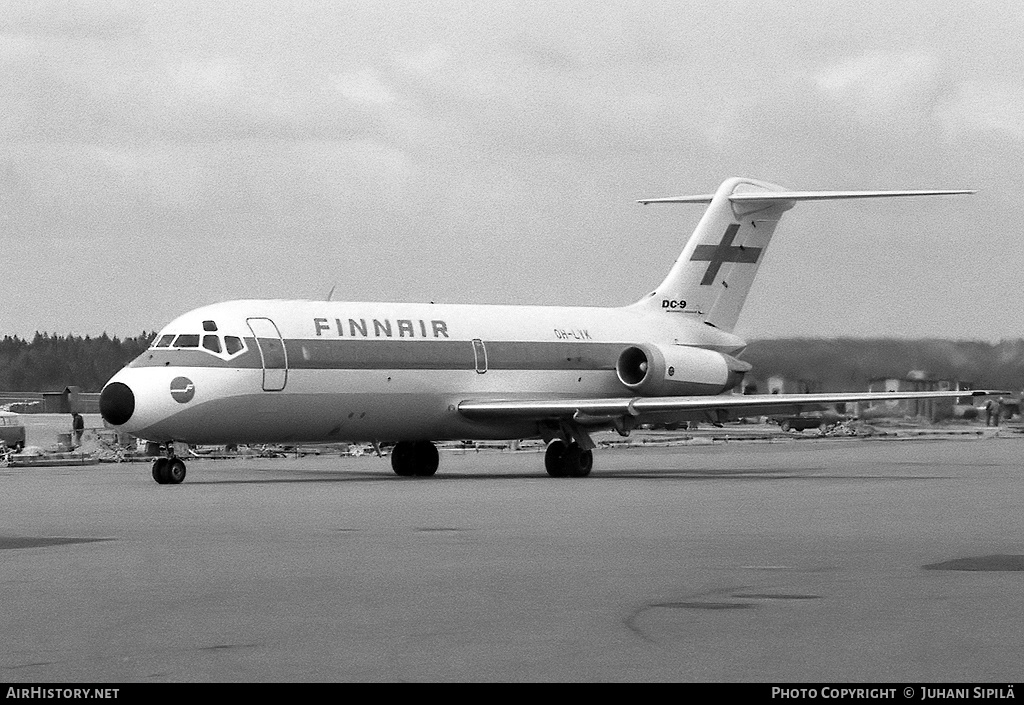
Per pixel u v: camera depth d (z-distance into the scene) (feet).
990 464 354.13
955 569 128.06
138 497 232.53
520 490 250.57
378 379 305.53
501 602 108.37
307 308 302.66
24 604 108.17
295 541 154.40
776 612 103.45
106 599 110.52
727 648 90.12
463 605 106.93
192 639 93.56
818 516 187.42
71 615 103.04
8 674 83.10
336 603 108.06
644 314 360.69
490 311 333.62
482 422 319.88
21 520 184.24
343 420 303.07
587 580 120.78
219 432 286.87
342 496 233.55
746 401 297.33
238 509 203.31
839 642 91.91
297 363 293.23
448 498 227.20
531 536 159.53
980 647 90.12
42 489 258.78
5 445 460.14
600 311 354.13
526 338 334.24
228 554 141.49
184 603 108.37
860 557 137.90
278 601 109.19
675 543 151.43
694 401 303.07
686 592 113.50
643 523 176.96
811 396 298.56
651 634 94.99
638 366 345.72
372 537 158.81
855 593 112.78
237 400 285.43
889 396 290.97
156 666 85.25
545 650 89.66
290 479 298.56
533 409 309.42
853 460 385.09
